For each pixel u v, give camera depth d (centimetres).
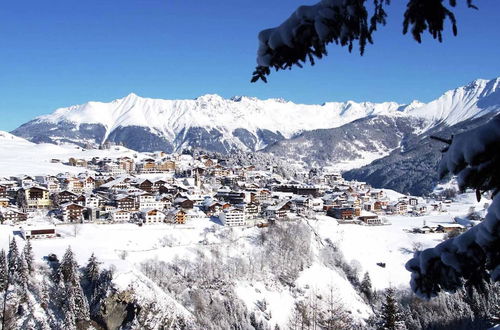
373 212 19112
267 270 11056
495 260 673
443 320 8219
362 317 10312
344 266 12325
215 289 9831
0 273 7425
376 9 671
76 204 12525
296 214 14888
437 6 632
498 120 598
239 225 13100
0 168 19338
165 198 15112
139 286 8475
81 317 7662
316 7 700
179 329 8044
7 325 6906
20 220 11800
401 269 12575
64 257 8294
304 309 9544
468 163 601
